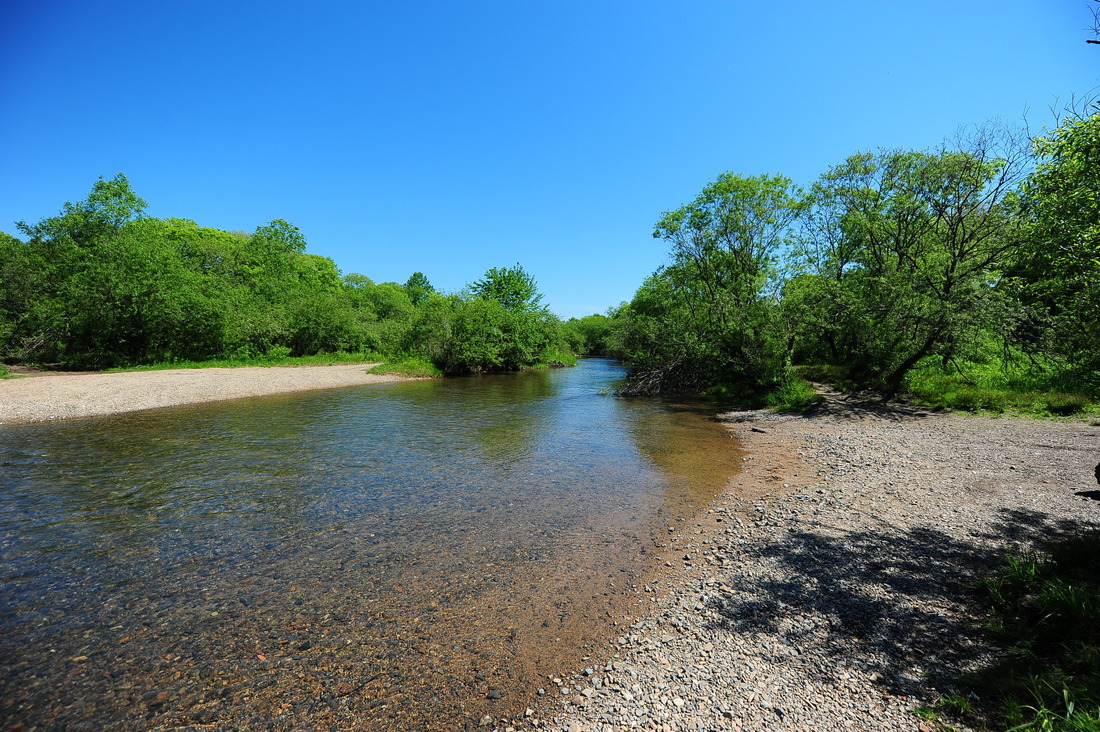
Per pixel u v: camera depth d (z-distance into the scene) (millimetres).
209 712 3791
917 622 4605
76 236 36438
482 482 10133
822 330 24344
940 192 20422
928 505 7902
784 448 13195
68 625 4969
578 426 16656
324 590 5730
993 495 8148
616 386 31281
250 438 13852
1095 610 3922
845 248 27922
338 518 8016
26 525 7520
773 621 4883
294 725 3660
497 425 16625
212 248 49562
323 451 12492
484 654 4547
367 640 4762
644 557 6723
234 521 7812
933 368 20984
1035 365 17203
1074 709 3033
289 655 4512
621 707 3768
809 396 20141
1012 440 12055
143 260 32156
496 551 6875
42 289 32781
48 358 31703
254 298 42719
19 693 3979
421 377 36281
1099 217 6410
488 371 43969
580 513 8430
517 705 3857
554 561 6574
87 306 29641
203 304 33562
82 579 5918
